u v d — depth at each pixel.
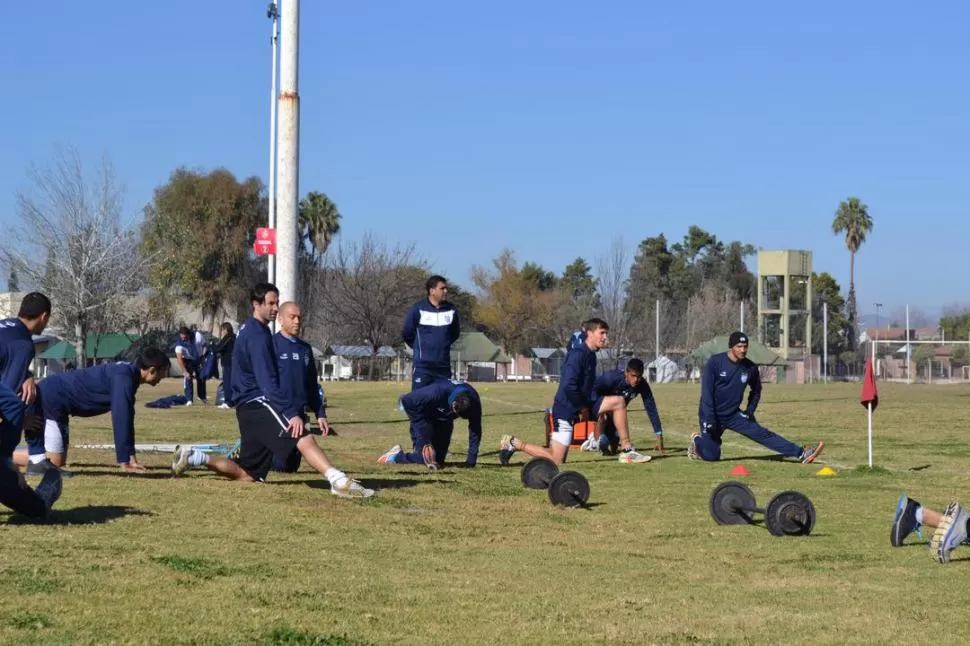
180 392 48.62
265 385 12.31
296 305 14.18
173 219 87.06
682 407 37.12
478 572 8.45
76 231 59.56
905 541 10.30
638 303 113.38
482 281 123.31
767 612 7.36
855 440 23.20
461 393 16.38
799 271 99.56
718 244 144.50
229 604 6.93
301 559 8.54
